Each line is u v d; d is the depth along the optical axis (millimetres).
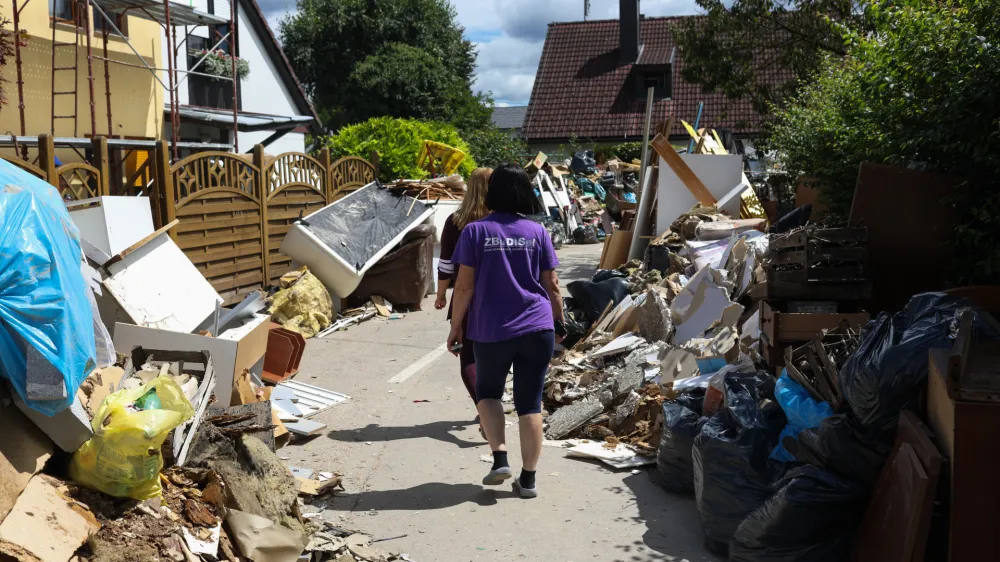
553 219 22047
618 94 36125
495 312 4680
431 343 9133
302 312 9578
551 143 35469
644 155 13836
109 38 14797
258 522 3619
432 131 22203
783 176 13906
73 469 3232
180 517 3408
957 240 5680
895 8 6305
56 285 3143
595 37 38750
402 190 12242
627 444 5574
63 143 11680
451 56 40594
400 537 4258
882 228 5922
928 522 3021
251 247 10781
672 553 4074
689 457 4617
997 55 5289
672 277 8758
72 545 2855
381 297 11078
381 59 35719
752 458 3928
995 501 3002
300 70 39062
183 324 5809
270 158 11406
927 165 6051
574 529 4348
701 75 19922
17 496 2863
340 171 13250
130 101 15406
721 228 9492
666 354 6406
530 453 4730
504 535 4277
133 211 7668
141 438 3217
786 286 5438
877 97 6426
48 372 3031
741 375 4559
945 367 3170
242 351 5371
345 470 5195
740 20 18344
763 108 19219
